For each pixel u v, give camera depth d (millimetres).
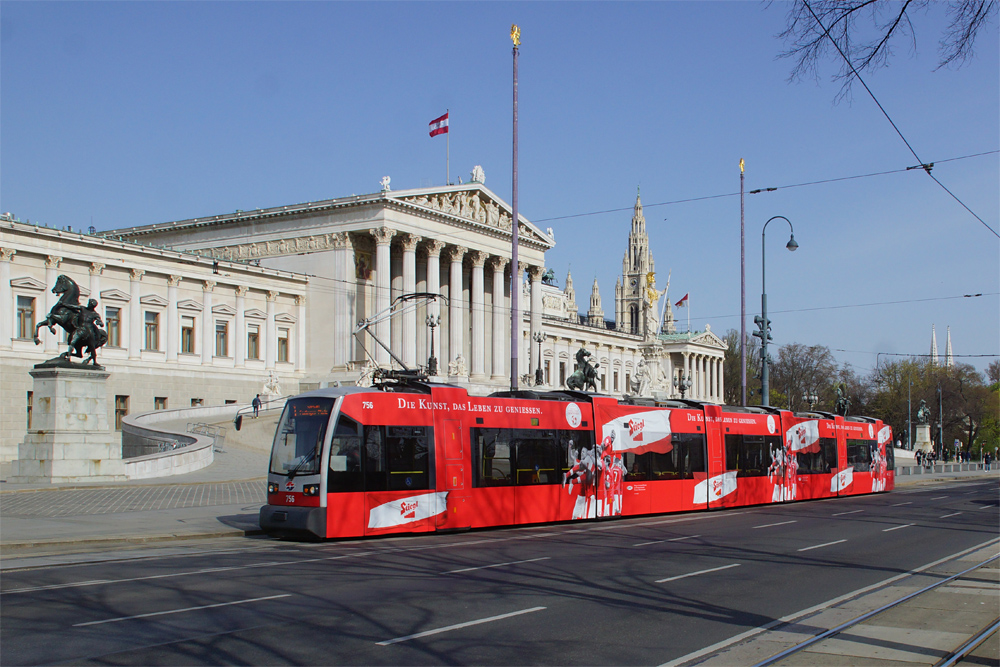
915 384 161500
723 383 193625
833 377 167500
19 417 73562
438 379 93062
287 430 28672
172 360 86188
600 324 197750
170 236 107062
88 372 43844
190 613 15648
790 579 21422
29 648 13078
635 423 38875
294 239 99500
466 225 105312
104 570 20734
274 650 13148
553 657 13180
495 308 110938
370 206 95125
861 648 14211
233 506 37062
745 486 45469
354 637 14070
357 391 28781
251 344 94438
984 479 96188
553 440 34750
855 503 50406
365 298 99500
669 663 13023
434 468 30031
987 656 13812
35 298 75875
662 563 23453
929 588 20297
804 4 14148
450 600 17375
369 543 27406
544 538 29312
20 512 33188
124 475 45125
